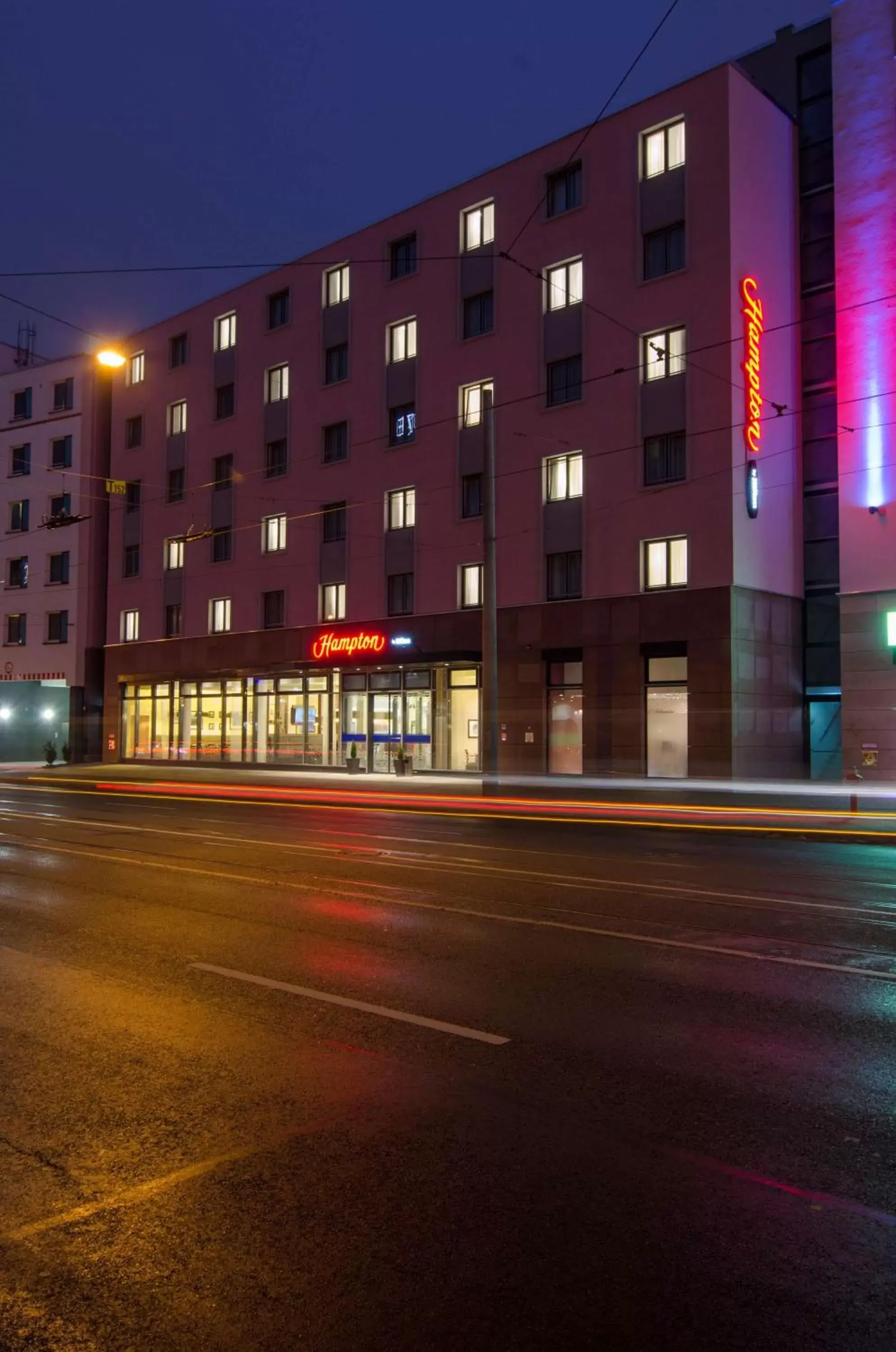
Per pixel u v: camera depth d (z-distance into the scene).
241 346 40.28
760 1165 4.15
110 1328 3.08
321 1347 2.97
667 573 27.86
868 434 25.89
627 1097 4.90
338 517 36.44
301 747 37.34
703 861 13.50
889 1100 4.86
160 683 43.09
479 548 32.12
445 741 32.91
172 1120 4.66
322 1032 5.97
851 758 25.69
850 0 26.72
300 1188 3.97
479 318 32.62
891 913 9.57
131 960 7.83
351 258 36.34
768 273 28.06
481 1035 5.88
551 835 17.14
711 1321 3.09
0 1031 6.05
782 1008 6.41
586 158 29.95
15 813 21.84
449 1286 3.27
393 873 12.34
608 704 28.70
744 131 27.48
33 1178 4.10
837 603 28.42
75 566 46.91
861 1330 3.05
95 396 47.00
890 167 25.88
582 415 29.69
